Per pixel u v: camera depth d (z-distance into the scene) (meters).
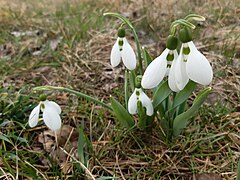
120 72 0.38
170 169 0.26
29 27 0.53
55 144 0.28
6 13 0.58
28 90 0.36
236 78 0.36
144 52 0.26
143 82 0.21
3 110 0.31
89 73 0.38
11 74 0.39
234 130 0.29
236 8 0.52
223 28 0.46
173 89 0.21
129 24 0.25
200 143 0.28
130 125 0.28
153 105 0.25
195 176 0.25
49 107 0.24
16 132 0.29
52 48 0.45
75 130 0.30
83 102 0.33
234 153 0.27
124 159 0.27
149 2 0.55
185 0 0.56
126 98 0.28
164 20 0.50
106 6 0.60
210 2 0.55
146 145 0.28
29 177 0.25
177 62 0.20
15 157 0.26
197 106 0.24
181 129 0.26
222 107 0.31
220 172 0.25
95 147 0.28
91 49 0.43
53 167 0.25
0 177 0.24
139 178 0.25
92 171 0.26
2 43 0.47
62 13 0.56
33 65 0.40
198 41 0.44
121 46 0.24
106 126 0.30
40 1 0.68
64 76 0.38
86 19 0.52
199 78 0.19
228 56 0.40
